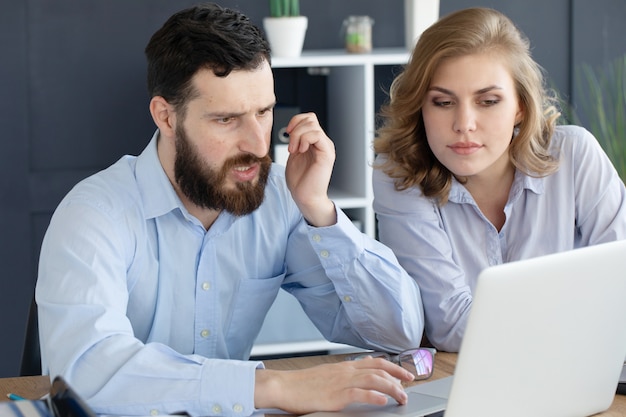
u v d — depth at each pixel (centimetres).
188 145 197
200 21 194
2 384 200
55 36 405
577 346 167
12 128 404
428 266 239
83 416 135
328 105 437
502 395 161
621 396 188
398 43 438
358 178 398
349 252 217
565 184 249
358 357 215
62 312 188
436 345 236
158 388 176
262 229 223
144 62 413
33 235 411
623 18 443
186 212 210
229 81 192
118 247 201
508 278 153
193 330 217
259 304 226
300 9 428
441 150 233
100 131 414
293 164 215
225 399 175
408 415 171
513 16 439
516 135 242
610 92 444
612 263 166
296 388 176
